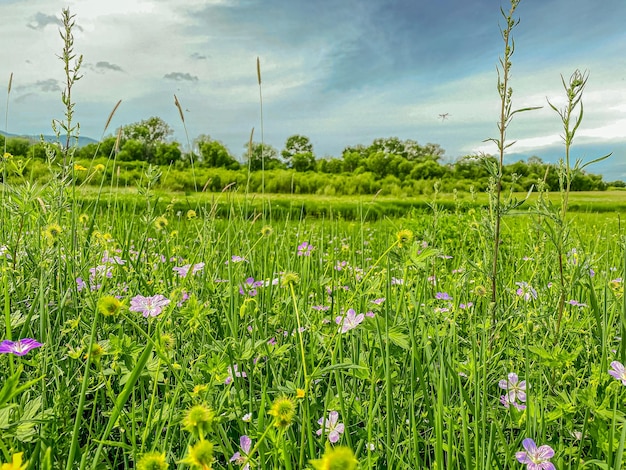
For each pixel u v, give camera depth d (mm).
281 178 31219
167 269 2879
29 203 2395
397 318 1997
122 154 36688
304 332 2334
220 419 1367
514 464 1555
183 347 2053
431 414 1758
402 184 34750
